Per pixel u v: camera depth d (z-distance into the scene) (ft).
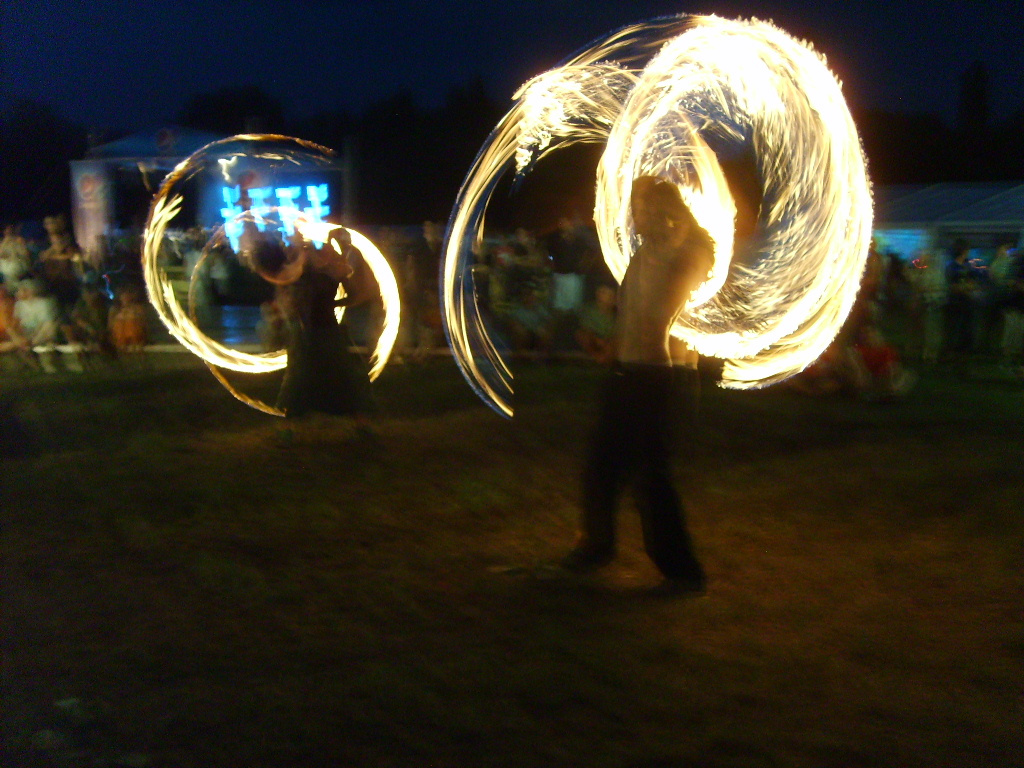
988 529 18.56
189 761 10.35
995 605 14.92
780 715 11.39
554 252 41.70
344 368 26.30
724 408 31.73
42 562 16.83
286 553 17.33
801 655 13.07
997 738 10.91
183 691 11.93
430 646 13.24
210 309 61.52
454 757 10.39
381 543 17.98
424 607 14.74
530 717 11.24
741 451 25.53
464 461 24.47
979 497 20.56
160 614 14.47
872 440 26.81
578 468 23.75
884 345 33.86
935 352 44.83
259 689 11.95
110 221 62.54
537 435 27.63
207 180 62.08
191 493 21.12
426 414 30.91
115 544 17.79
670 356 15.25
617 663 12.70
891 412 31.45
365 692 11.81
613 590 15.52
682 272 14.87
